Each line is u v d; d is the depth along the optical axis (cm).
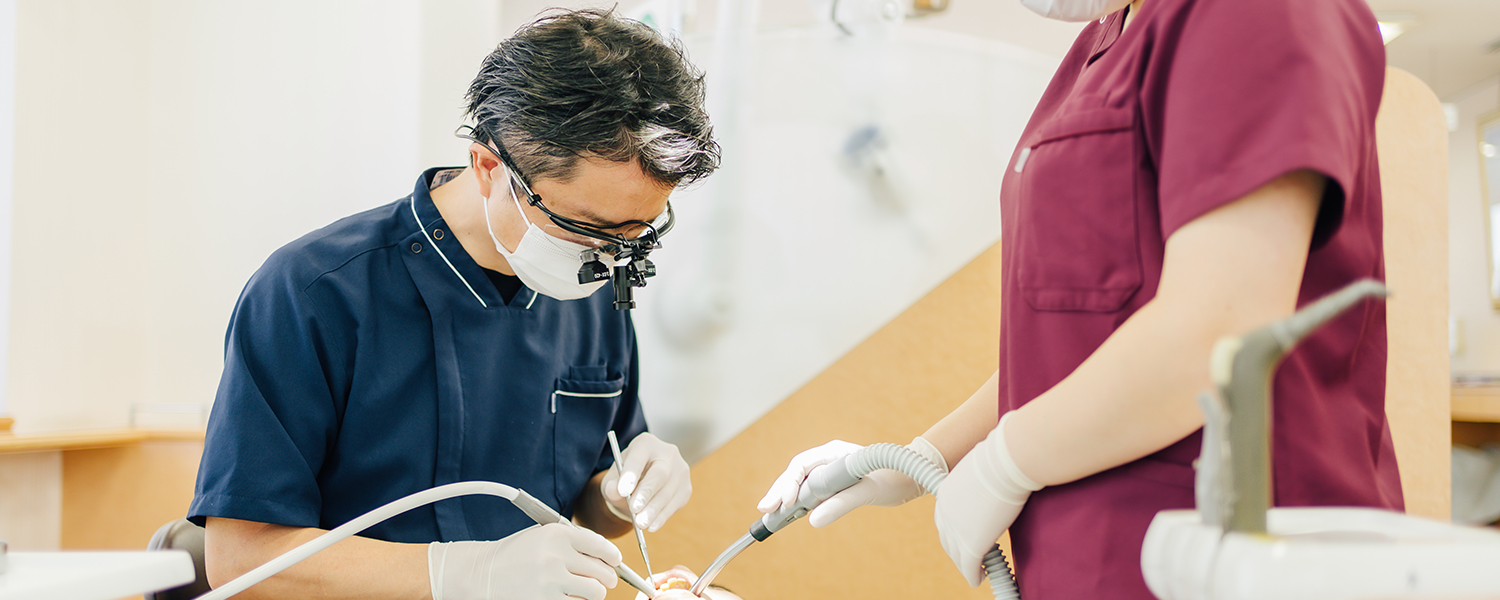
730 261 176
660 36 108
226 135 196
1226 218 60
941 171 178
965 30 181
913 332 184
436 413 119
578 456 135
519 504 101
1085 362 66
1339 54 62
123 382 201
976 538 76
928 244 178
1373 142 73
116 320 200
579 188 101
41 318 193
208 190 198
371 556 104
